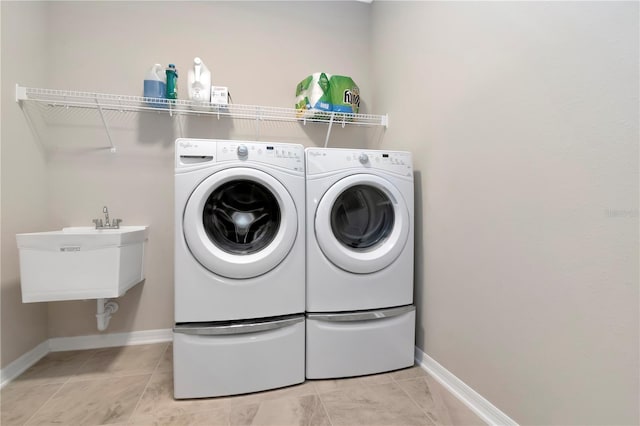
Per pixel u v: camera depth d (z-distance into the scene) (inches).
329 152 58.3
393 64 77.3
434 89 60.5
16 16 60.7
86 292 55.1
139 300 75.0
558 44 36.9
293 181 56.1
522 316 41.5
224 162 52.9
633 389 29.9
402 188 61.4
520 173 41.8
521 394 41.6
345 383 56.6
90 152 72.9
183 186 51.4
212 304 52.0
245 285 53.2
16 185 60.4
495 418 45.6
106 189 73.6
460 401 51.5
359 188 62.3
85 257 55.1
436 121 59.8
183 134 78.6
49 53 70.7
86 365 63.4
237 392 52.3
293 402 50.9
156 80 70.2
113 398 51.7
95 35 73.4
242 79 82.7
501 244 44.9
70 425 45.0
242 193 57.6
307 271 57.1
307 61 87.4
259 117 79.7
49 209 70.5
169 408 49.1
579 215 34.6
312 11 88.1
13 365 58.6
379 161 60.6
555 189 37.3
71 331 71.4
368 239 63.1
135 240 65.5
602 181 32.4
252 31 83.6
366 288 59.0
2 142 56.8
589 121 33.6
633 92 29.9
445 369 56.6
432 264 60.7
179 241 51.2
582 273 34.3
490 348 46.8
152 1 76.9
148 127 76.2
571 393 35.5
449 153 56.1
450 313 55.6
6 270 57.2
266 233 57.9
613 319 31.5
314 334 56.6
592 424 33.3
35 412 47.8
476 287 49.6
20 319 60.8
